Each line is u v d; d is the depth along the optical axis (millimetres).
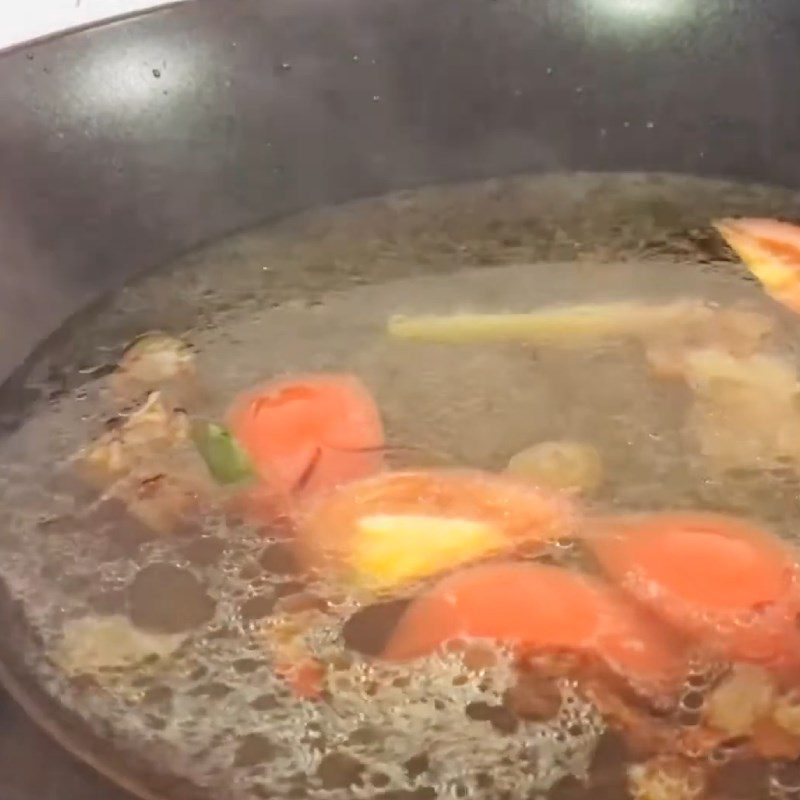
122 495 360
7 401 394
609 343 403
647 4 459
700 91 465
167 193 444
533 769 293
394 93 460
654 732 297
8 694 313
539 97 468
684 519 345
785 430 370
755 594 324
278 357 404
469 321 414
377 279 437
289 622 324
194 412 383
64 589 339
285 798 291
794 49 453
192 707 309
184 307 426
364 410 381
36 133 424
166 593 335
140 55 438
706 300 420
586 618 318
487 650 314
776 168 469
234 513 352
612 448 366
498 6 456
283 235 456
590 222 459
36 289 417
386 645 317
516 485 354
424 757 296
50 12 492
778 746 294
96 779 291
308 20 447
